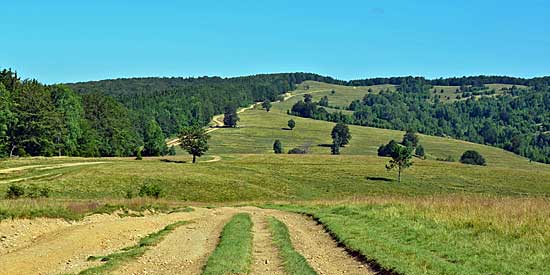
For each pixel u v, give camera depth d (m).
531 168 165.25
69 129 124.31
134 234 24.34
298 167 116.94
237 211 43.25
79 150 127.62
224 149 177.38
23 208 24.70
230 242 21.25
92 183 78.88
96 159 109.75
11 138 112.00
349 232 22.83
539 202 28.20
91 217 29.36
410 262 15.16
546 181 110.69
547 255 16.14
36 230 22.42
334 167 118.88
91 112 142.50
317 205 46.94
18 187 48.00
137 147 150.88
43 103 115.69
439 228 22.42
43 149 117.62
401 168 108.00
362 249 17.83
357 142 198.88
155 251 19.69
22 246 19.30
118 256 17.81
